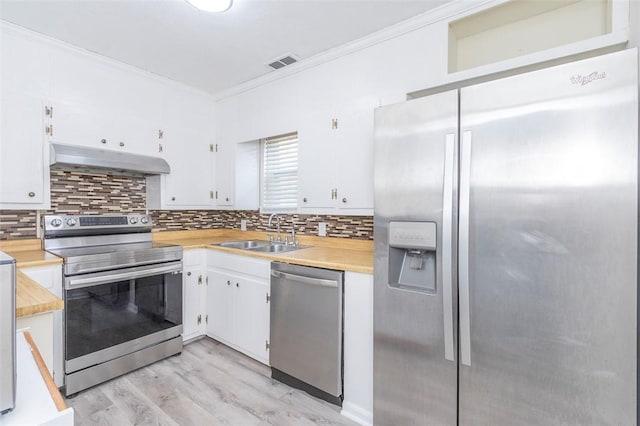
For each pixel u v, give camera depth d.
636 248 1.05
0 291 0.65
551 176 1.16
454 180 1.37
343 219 2.69
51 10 1.91
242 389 2.08
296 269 2.06
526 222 1.21
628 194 1.05
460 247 1.34
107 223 2.61
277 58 2.51
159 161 2.81
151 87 2.83
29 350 0.93
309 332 1.99
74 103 2.35
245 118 3.06
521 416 1.24
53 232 2.31
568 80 1.13
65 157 2.20
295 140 3.07
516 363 1.24
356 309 1.80
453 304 1.37
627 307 1.06
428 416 1.48
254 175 3.31
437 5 1.86
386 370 1.61
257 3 1.84
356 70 2.27
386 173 1.59
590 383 1.12
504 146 1.25
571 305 1.14
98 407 1.87
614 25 1.40
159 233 3.11
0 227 2.19
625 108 1.05
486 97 1.29
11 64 2.07
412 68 2.01
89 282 2.03
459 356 1.37
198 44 2.31
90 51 2.40
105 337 2.13
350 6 1.87
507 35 1.91
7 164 2.06
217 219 3.64
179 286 2.57
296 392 2.06
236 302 2.55
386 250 1.59
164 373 2.26
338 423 1.78
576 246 1.13
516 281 1.23
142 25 2.07
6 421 0.63
